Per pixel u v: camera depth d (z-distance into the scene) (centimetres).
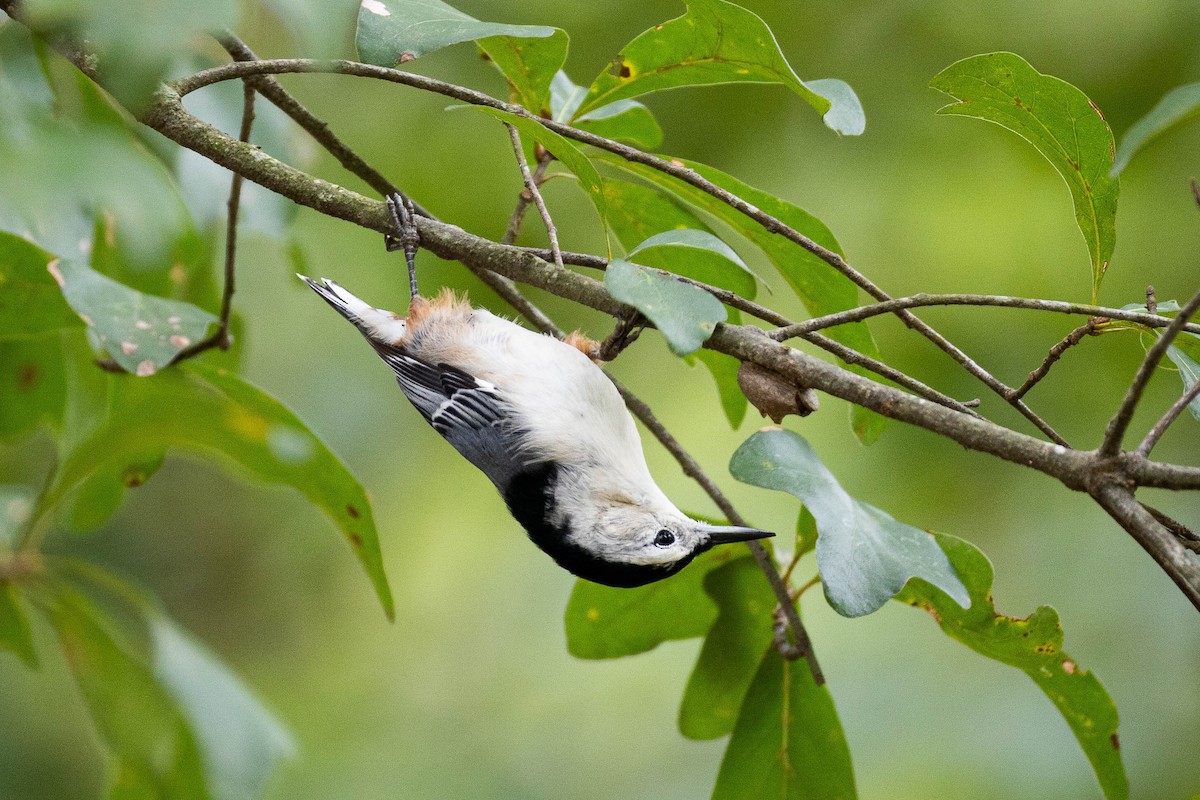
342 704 1536
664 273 560
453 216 1310
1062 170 634
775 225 630
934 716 1248
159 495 1600
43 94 736
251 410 800
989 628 635
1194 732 1201
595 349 813
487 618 1559
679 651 1519
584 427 776
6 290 718
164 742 880
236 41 744
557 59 719
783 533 1317
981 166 1330
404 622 1574
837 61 1355
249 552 1616
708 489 770
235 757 896
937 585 539
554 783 1453
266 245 1420
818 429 1295
